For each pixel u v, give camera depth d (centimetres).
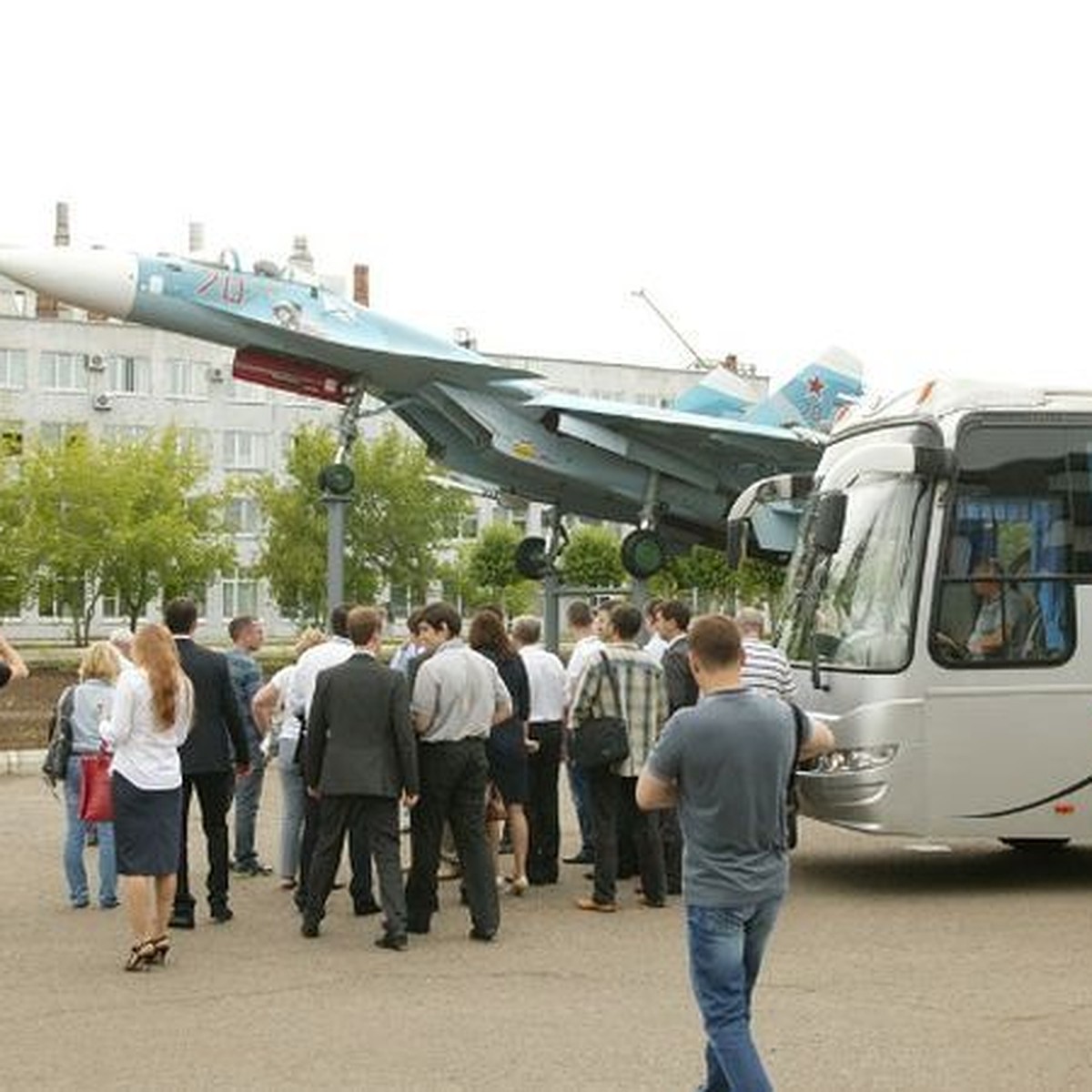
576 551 5941
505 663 1214
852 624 1280
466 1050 781
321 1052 779
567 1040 801
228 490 6003
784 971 965
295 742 1243
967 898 1227
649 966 984
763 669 1183
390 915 1033
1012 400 1262
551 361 8919
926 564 1241
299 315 2970
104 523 4888
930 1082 724
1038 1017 845
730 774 609
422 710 1062
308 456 5969
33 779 1969
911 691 1232
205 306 2936
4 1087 720
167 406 7781
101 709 1170
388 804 1044
